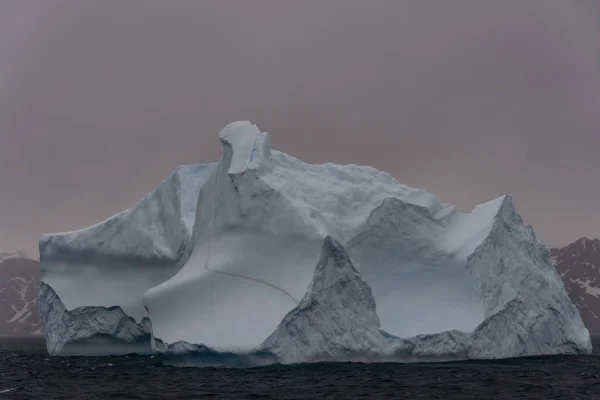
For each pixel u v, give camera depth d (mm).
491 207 81438
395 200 77625
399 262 76875
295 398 48938
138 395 51656
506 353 74875
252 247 70812
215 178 78188
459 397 49844
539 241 86562
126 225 88938
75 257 89875
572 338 82125
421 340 69500
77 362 81750
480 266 75625
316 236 69062
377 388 53438
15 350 142000
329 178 78812
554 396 50469
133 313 85500
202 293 69938
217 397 49688
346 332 67500
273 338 63812
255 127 79125
